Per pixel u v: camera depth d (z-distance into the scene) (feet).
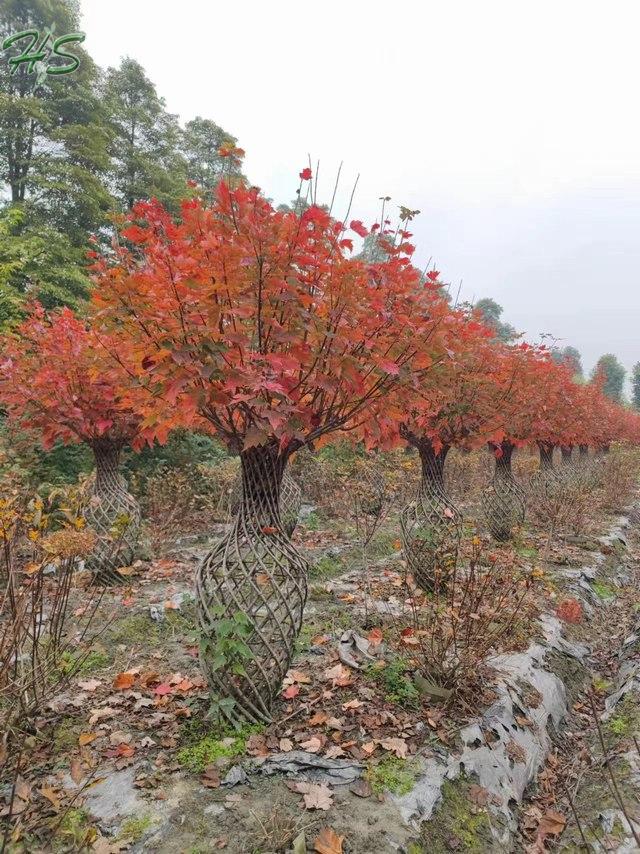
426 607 13.96
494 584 12.54
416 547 15.71
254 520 9.31
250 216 7.39
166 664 11.61
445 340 10.36
